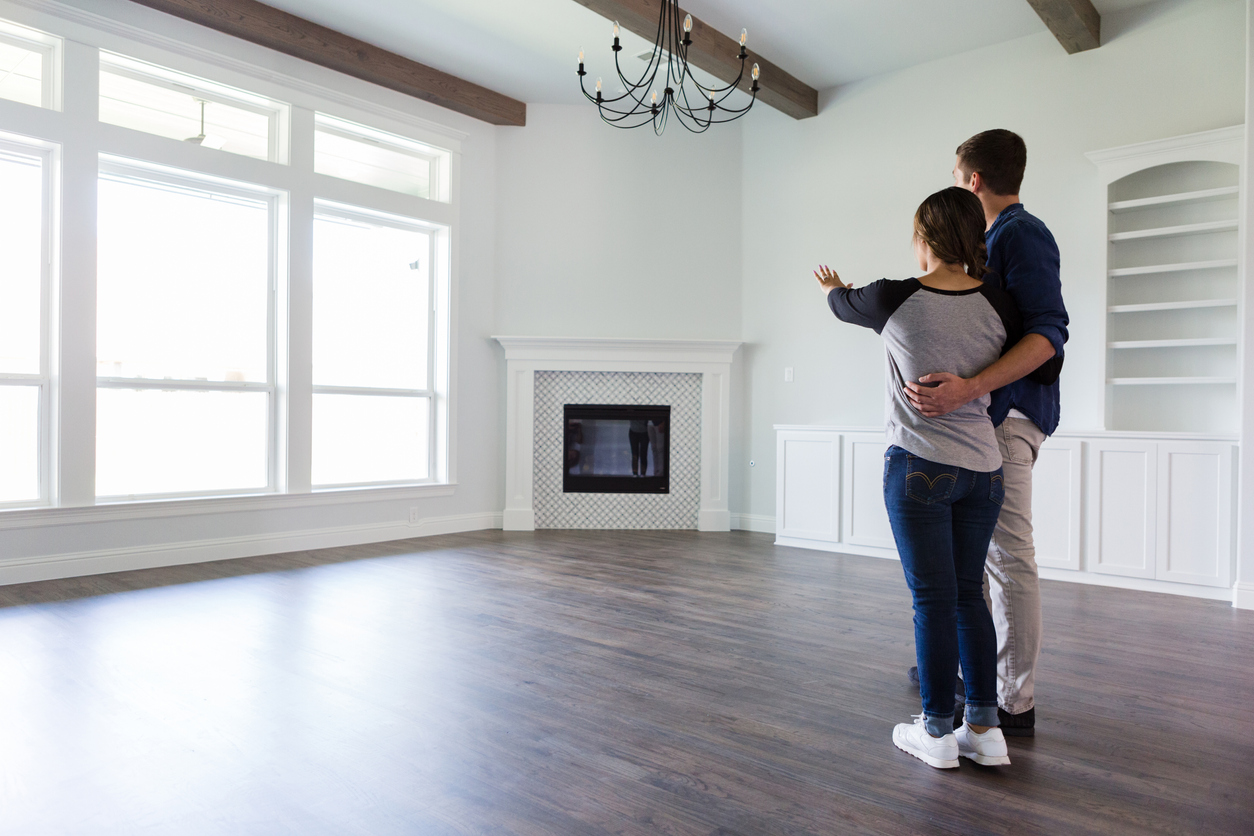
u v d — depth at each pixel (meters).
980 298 1.76
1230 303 4.09
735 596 3.81
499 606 3.54
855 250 5.80
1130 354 4.58
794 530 5.47
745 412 6.38
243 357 4.95
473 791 1.73
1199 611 3.63
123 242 4.45
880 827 1.57
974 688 1.86
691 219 6.42
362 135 5.57
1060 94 4.86
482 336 6.22
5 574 3.90
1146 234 4.34
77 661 2.66
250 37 4.76
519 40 5.23
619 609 3.51
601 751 1.95
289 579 4.12
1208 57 4.35
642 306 6.39
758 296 6.32
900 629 3.20
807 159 6.06
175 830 1.55
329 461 5.42
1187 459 4.00
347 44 5.16
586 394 6.31
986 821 1.60
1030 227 1.90
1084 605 3.75
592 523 6.30
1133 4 4.55
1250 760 1.92
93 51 4.19
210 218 4.80
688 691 2.41
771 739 2.04
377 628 3.14
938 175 5.41
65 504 4.11
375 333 5.68
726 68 5.14
